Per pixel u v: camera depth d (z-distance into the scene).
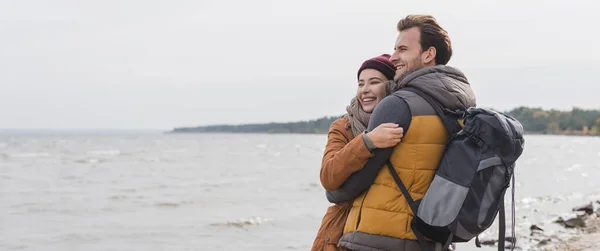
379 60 3.05
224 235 12.90
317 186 26.42
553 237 10.77
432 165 2.70
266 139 189.75
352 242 2.79
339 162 2.76
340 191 2.84
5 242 12.07
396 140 2.65
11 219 15.55
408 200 2.68
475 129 2.59
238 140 167.25
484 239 10.49
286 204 19.33
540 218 14.39
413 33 2.94
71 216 16.30
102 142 123.81
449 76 2.83
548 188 25.16
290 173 36.12
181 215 16.44
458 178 2.57
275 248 11.35
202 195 22.31
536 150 84.44
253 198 21.28
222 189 24.98
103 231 13.48
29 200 20.30
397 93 2.80
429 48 2.92
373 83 3.04
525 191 23.66
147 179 30.69
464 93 2.79
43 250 11.30
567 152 77.38
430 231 2.63
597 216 13.98
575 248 9.23
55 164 43.41
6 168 38.12
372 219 2.73
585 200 19.30
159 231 13.45
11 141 120.06
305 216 15.93
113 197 21.41
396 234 2.69
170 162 49.31
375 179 2.79
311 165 46.62
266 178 31.70
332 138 3.08
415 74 2.82
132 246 11.65
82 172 35.47
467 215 2.53
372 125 2.79
